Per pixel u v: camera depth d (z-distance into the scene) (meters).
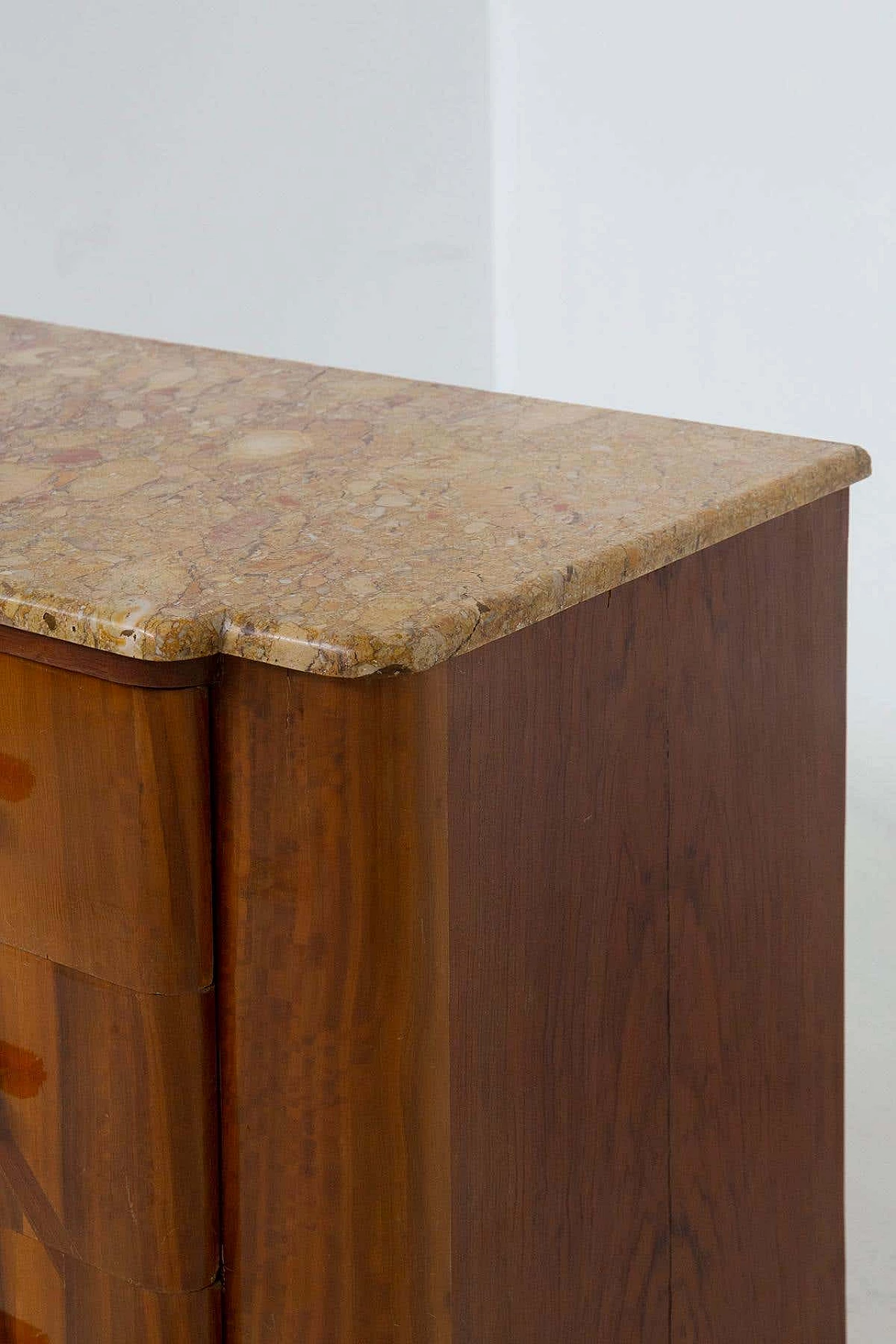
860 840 4.13
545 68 5.17
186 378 2.61
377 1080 2.02
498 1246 2.13
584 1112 2.19
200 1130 2.06
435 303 5.70
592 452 2.33
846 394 4.69
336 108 5.61
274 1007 2.03
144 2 5.25
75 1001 2.07
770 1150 2.43
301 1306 2.08
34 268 5.31
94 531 2.12
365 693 1.94
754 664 2.27
